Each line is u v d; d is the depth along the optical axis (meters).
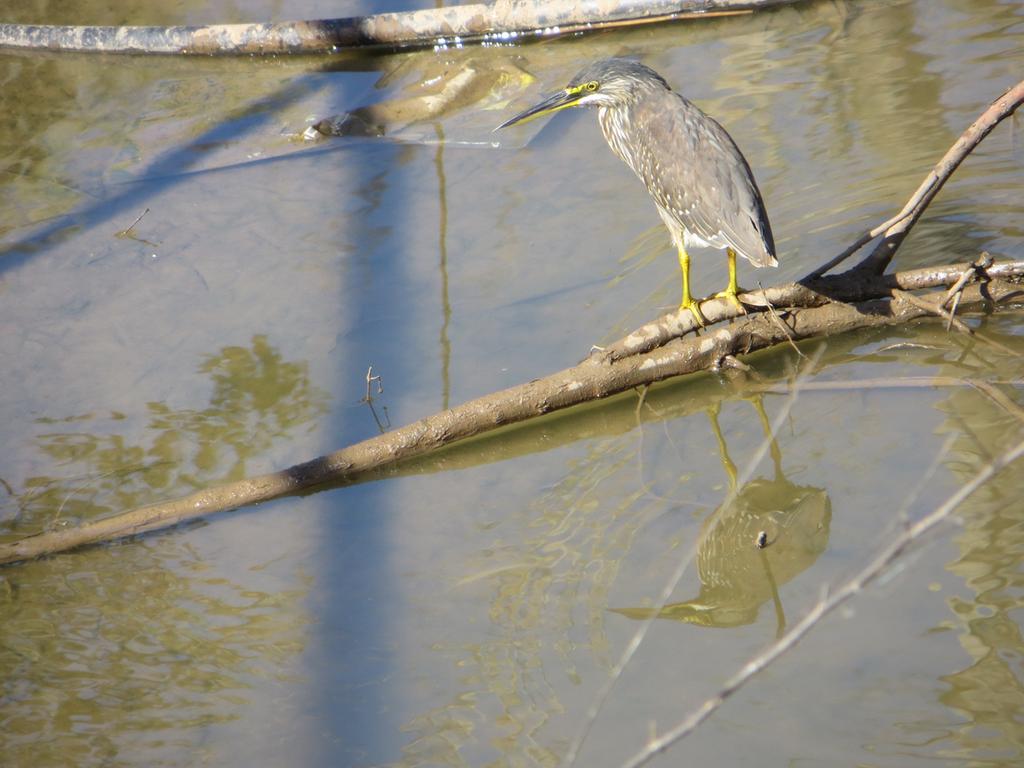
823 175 12.12
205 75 16.70
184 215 13.02
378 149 14.02
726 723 6.20
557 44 16.41
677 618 7.05
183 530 8.62
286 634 7.39
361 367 10.12
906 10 15.69
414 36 16.75
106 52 17.55
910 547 7.16
